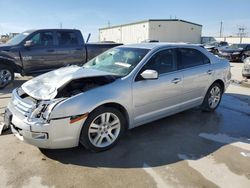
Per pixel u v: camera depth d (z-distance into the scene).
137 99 3.93
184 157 3.59
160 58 4.38
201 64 5.15
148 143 4.00
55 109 3.15
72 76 3.58
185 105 4.86
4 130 4.19
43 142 3.19
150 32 39.50
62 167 3.26
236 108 6.01
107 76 3.78
